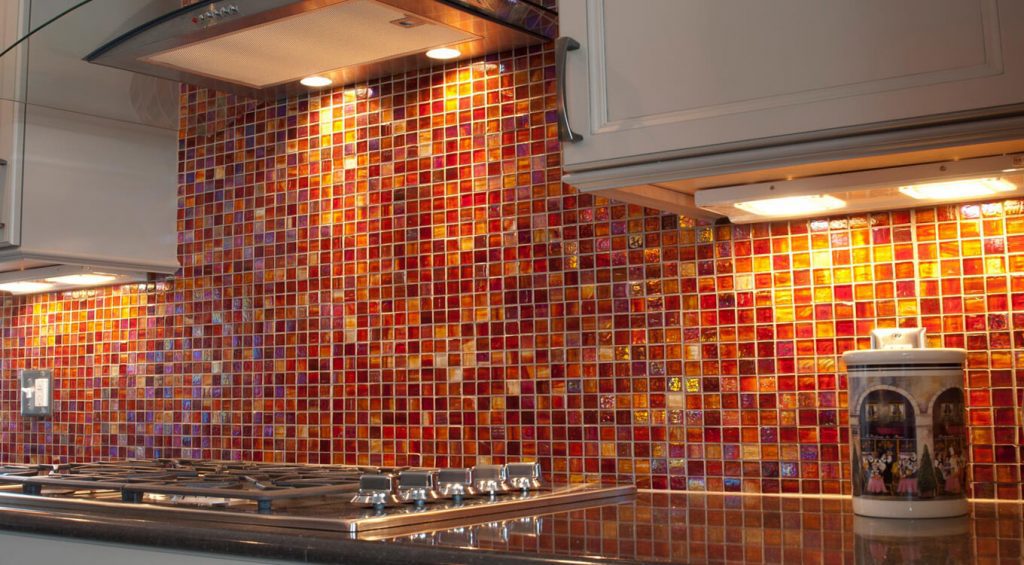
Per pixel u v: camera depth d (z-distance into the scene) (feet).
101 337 8.71
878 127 4.16
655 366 5.98
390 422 6.97
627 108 4.78
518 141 6.54
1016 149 4.28
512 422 6.45
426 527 4.37
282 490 4.90
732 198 5.09
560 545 3.79
